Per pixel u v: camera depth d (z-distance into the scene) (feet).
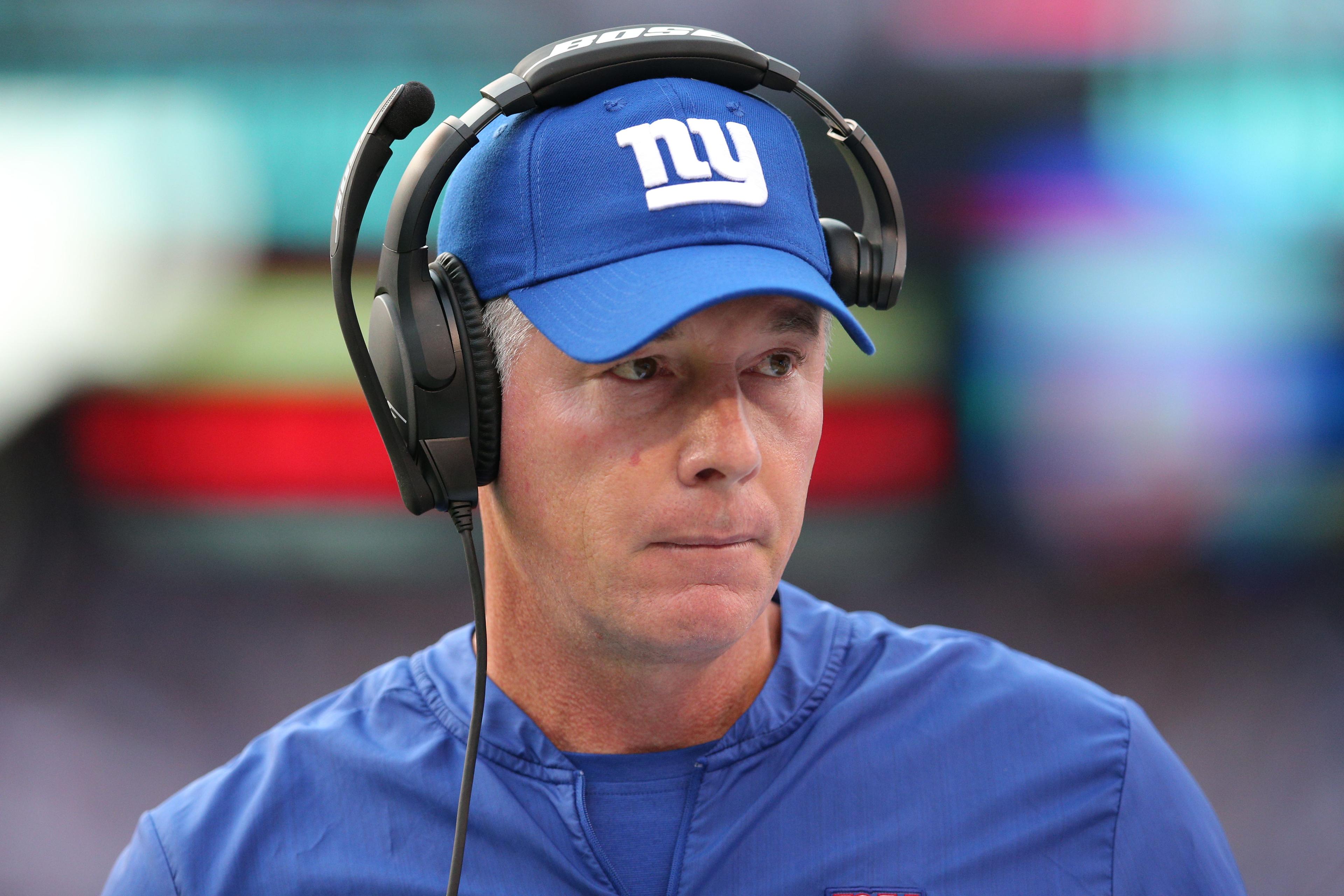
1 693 55.98
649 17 68.13
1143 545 65.82
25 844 47.70
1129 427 67.82
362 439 64.85
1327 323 67.77
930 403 67.62
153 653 59.11
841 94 70.49
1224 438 67.31
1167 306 68.59
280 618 61.67
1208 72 68.44
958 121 70.13
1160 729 55.36
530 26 67.00
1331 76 67.36
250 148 66.49
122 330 66.23
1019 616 63.05
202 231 66.64
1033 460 67.36
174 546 64.95
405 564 64.44
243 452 65.21
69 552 64.08
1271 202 68.33
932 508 66.33
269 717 55.88
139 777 52.08
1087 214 69.41
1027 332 68.69
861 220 58.75
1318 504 66.69
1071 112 69.67
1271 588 64.80
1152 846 12.66
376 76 66.69
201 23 65.10
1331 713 56.18
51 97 66.13
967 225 69.67
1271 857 47.01
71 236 66.08
